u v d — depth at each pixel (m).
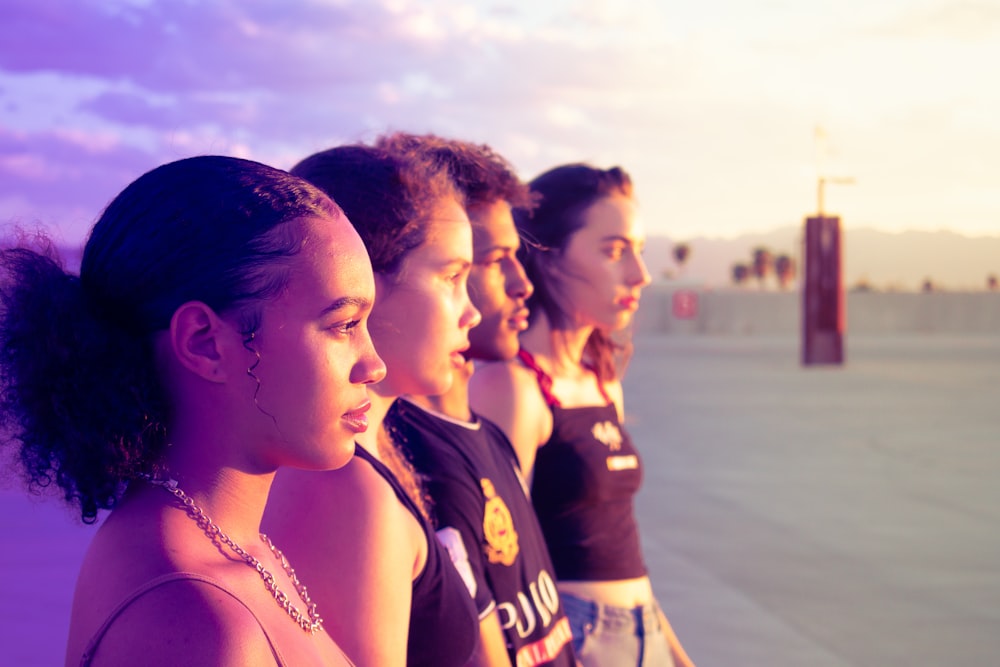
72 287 0.88
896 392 18.77
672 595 5.73
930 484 9.46
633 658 2.32
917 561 6.62
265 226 0.87
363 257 0.92
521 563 1.72
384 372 0.94
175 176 0.88
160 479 0.88
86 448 0.85
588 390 2.45
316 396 0.89
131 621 0.78
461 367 1.63
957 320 49.22
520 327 1.93
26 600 4.98
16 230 0.91
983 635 5.14
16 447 0.89
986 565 6.54
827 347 25.25
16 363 0.87
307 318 0.88
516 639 1.67
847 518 7.89
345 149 1.44
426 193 1.41
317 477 1.22
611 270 2.36
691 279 51.66
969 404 16.78
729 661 4.69
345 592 1.19
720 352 31.59
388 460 1.52
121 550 0.83
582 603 2.29
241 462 0.90
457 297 1.47
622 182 2.41
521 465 2.24
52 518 6.69
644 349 32.97
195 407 0.89
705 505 8.27
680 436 12.41
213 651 0.77
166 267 0.85
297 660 0.87
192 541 0.86
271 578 0.90
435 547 1.35
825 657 4.78
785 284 94.00
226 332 0.86
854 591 5.89
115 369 0.86
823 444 11.96
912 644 4.98
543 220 2.39
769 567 6.38
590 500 2.31
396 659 1.22
